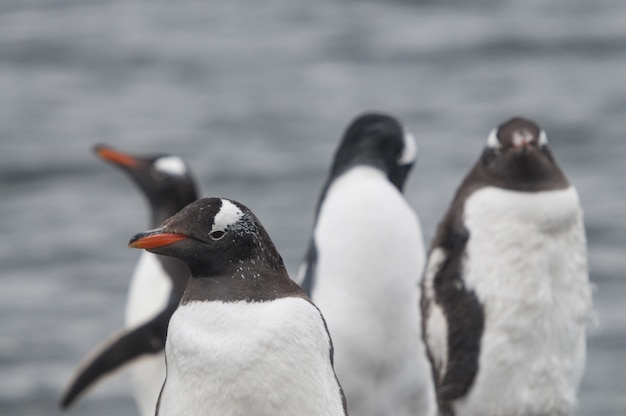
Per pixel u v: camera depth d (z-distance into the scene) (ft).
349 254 33.53
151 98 128.36
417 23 157.07
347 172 35.17
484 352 30.99
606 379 54.80
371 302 33.53
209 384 21.61
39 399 57.67
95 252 79.71
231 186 93.91
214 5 180.24
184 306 22.16
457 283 31.19
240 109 122.01
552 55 139.23
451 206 32.24
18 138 111.75
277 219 82.23
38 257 79.00
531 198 30.60
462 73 133.59
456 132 108.37
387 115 36.40
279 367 21.62
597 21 153.69
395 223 33.88
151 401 39.73
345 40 151.84
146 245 21.99
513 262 30.63
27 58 147.13
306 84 132.57
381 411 34.12
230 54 148.66
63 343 64.44
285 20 166.50
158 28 164.04
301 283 34.32
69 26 163.53
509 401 31.17
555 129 107.65
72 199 93.45
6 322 67.62
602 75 129.18
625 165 94.17
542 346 30.94
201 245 22.06
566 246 30.91
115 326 66.95
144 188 44.80
